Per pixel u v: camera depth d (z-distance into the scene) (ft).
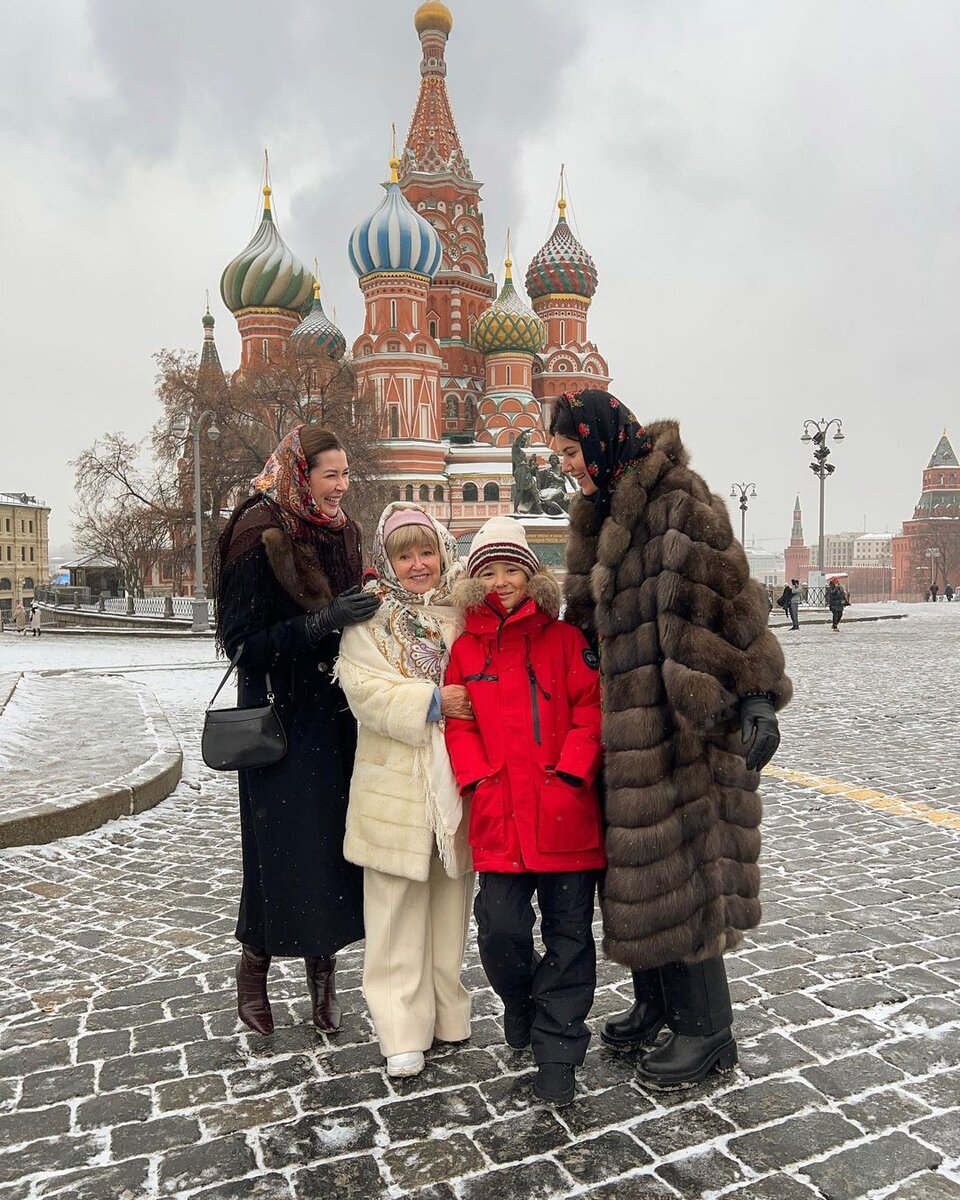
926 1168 7.32
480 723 8.71
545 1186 7.21
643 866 7.97
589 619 9.02
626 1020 9.39
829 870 15.01
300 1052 9.45
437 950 9.50
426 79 249.96
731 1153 7.57
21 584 320.09
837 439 124.67
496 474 208.95
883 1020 9.80
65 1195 7.21
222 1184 7.32
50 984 11.17
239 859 16.25
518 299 226.99
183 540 136.26
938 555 327.47
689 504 8.03
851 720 30.96
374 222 204.74
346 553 9.81
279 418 129.90
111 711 30.30
